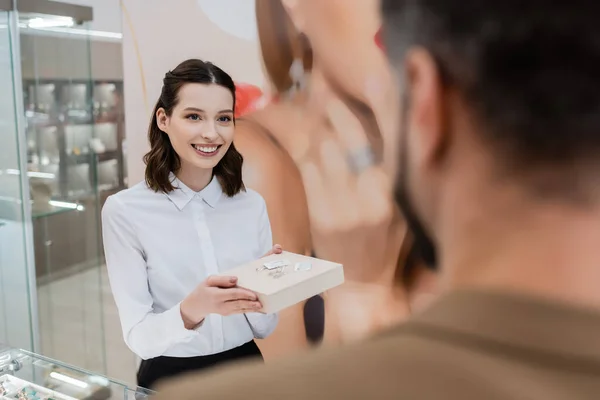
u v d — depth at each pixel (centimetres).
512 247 19
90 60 286
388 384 19
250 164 203
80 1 276
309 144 191
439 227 21
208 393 19
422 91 20
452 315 20
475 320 20
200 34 205
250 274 145
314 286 142
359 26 175
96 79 293
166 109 168
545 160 18
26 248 291
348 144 184
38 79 283
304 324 205
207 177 175
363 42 175
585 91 17
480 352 19
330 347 21
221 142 167
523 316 19
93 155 302
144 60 218
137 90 222
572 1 17
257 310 136
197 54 208
